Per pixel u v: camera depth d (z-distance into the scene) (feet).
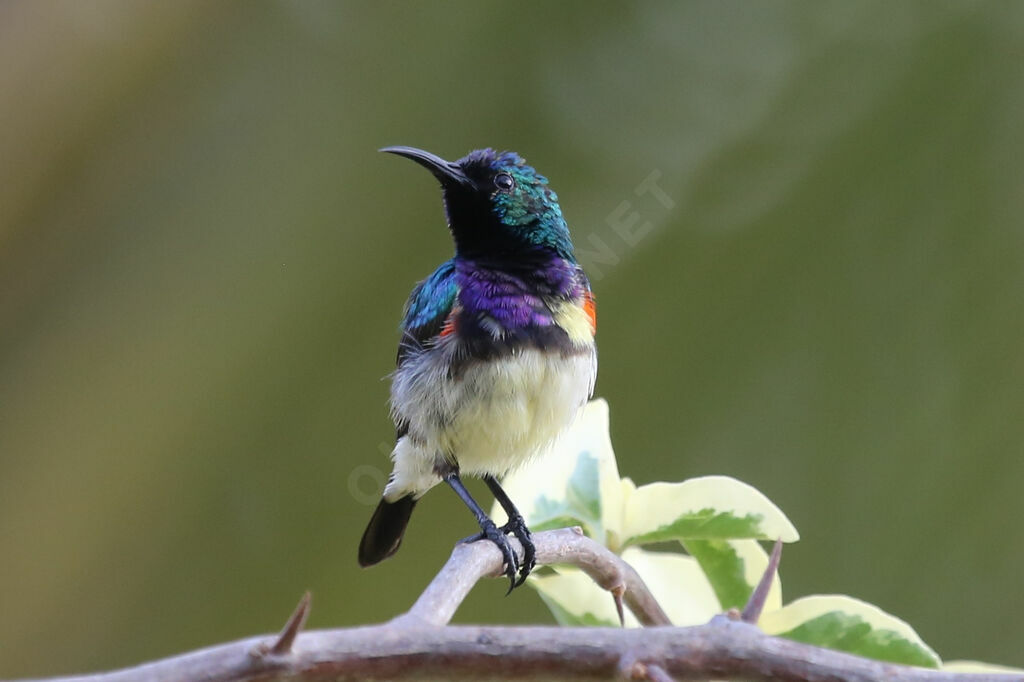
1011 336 40.45
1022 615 39.86
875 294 40.98
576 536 17.71
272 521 38.52
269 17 35.65
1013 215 40.37
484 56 37.93
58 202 34.83
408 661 10.47
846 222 40.81
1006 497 40.68
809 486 41.06
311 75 36.22
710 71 40.04
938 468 40.70
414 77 37.50
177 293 36.19
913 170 40.37
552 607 22.49
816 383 41.04
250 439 37.63
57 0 32.63
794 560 41.16
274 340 37.17
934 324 40.73
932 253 40.68
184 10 33.65
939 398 40.81
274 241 36.60
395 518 28.04
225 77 35.29
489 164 27.48
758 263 40.42
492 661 10.69
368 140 36.99
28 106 33.32
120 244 35.76
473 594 40.60
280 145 36.47
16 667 36.99
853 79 40.50
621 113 39.60
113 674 9.70
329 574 39.01
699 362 41.04
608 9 39.09
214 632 38.68
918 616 40.50
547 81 38.91
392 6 36.86
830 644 19.84
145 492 37.09
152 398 36.37
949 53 40.22
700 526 21.44
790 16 40.29
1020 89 39.99
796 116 40.22
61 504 36.22
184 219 36.06
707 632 11.08
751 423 41.45
